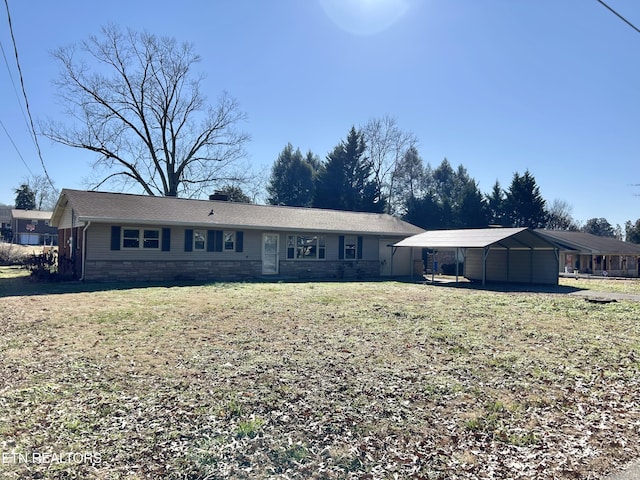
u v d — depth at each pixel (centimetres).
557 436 413
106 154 3203
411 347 722
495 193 4562
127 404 462
